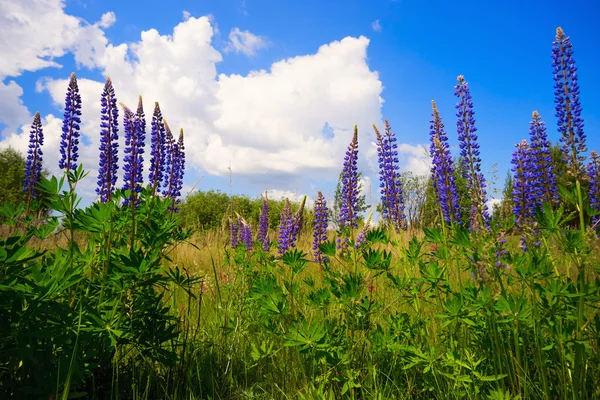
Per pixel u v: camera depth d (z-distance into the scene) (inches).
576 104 143.9
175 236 116.2
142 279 95.3
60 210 88.8
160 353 101.3
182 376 106.6
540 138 164.6
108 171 221.0
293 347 113.8
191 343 117.9
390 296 148.9
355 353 108.7
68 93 279.9
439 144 181.8
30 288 75.0
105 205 99.0
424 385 101.0
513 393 86.5
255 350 114.3
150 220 110.4
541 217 91.4
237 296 148.9
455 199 175.3
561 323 91.8
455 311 97.9
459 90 179.6
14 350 74.1
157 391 101.5
